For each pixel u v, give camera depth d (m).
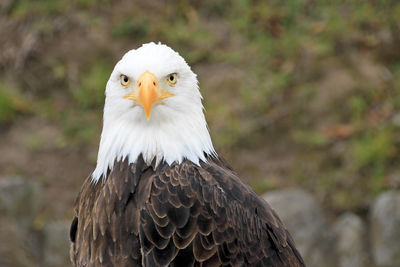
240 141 13.41
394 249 11.91
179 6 15.58
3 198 12.55
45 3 15.51
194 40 15.06
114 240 6.22
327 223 12.39
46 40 15.00
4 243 12.30
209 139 6.74
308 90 13.92
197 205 6.11
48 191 13.05
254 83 14.22
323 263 12.02
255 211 6.45
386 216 12.05
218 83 14.30
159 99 6.43
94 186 6.64
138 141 6.46
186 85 6.55
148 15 15.43
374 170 12.93
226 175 6.44
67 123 14.01
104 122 6.72
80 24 15.19
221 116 13.69
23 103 14.28
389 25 15.00
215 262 6.07
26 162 13.41
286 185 12.84
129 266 6.17
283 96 13.95
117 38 15.06
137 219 6.18
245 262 6.20
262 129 13.55
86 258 6.42
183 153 6.46
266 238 6.41
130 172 6.41
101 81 14.36
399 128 13.39
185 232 6.05
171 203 6.12
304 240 12.03
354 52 14.58
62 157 13.52
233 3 15.69
